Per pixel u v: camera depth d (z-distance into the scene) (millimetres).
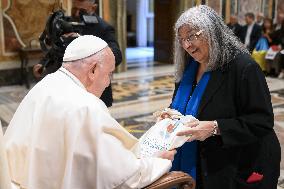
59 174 1404
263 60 10109
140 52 15883
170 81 9016
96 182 1372
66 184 1354
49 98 1468
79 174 1385
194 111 1939
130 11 18828
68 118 1400
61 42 2959
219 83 1881
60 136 1400
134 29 18859
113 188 1386
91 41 1567
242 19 13086
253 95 1805
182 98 2070
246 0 13086
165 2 12102
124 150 1432
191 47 1859
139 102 6816
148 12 18172
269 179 1980
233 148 1918
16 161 1467
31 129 1470
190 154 1970
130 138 1520
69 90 1480
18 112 1558
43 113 1447
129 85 8539
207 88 1912
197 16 1800
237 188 1972
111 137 1424
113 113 6008
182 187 1637
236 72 1843
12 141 1486
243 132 1812
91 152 1381
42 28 8852
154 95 7438
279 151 2020
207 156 1915
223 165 1910
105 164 1374
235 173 1928
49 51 3090
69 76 1542
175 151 1754
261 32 10383
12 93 7734
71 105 1426
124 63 10562
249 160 1969
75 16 3355
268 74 10133
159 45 12617
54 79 1545
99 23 3307
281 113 6062
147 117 5766
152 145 1787
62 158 1402
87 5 3332
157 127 1893
